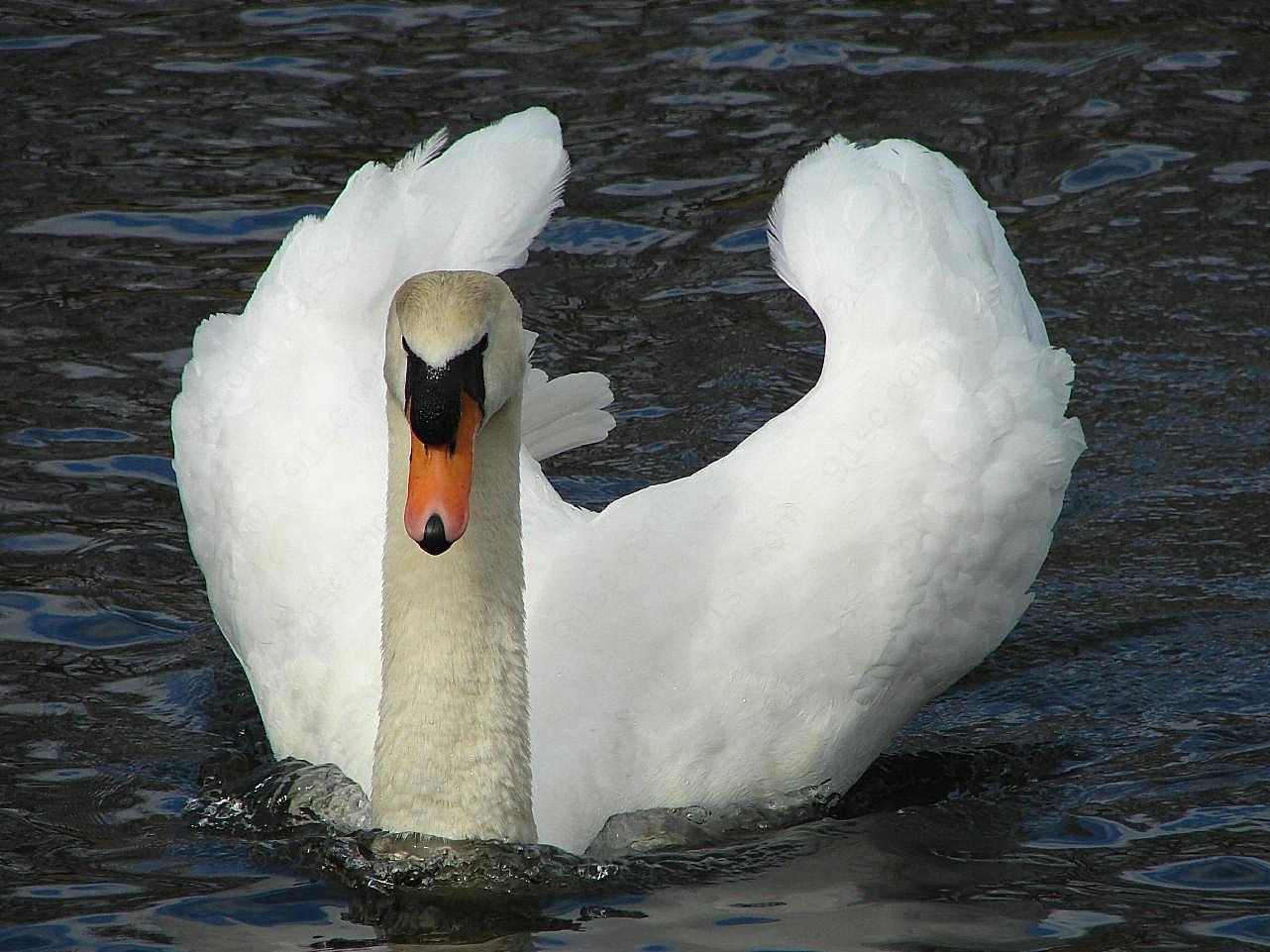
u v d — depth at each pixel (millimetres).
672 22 22469
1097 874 10539
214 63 21609
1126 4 22703
